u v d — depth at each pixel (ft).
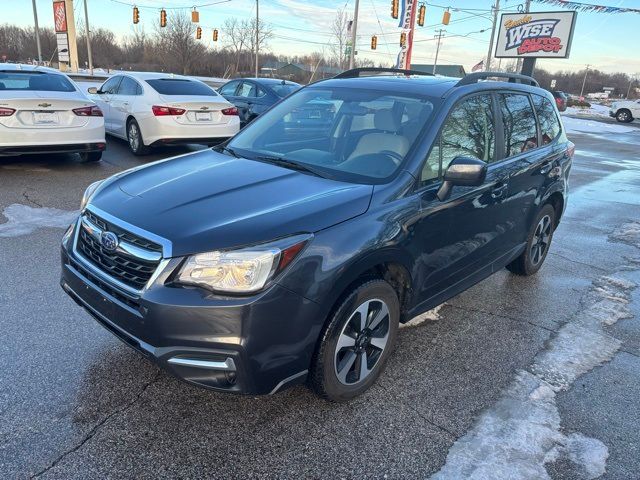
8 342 10.91
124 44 250.37
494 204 12.75
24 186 23.39
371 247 9.00
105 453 8.13
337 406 9.62
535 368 11.46
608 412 10.02
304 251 8.21
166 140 30.12
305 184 9.91
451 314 13.97
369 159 10.87
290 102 13.85
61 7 93.66
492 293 15.57
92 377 9.97
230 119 31.94
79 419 8.83
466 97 12.10
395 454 8.53
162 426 8.80
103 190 10.28
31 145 24.54
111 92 34.58
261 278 7.83
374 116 11.76
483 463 8.43
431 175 10.73
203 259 7.83
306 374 8.75
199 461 8.10
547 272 17.75
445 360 11.55
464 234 11.78
